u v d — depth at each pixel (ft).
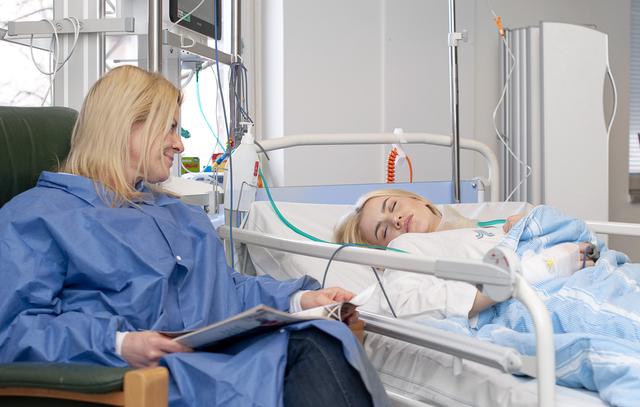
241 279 5.37
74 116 5.74
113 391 3.20
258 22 11.46
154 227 4.77
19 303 4.14
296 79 11.51
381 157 12.34
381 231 6.55
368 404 3.86
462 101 13.28
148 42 6.23
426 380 4.69
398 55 12.51
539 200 12.33
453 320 4.99
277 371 3.71
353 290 6.41
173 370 3.77
